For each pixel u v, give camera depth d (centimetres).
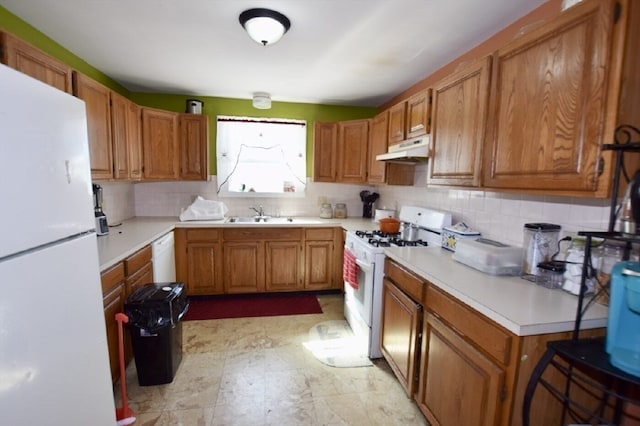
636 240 88
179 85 313
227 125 363
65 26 194
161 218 344
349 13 175
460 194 229
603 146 97
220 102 359
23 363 81
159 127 304
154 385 194
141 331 187
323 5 167
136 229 273
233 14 179
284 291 343
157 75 282
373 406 180
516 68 137
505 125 144
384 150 291
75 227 103
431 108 213
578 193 111
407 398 187
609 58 99
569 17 111
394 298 197
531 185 130
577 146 110
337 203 395
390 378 206
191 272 320
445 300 143
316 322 284
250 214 380
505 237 187
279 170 381
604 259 122
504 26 188
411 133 242
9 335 76
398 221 279
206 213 336
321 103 379
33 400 84
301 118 379
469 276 153
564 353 95
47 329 89
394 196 345
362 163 334
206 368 212
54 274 92
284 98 360
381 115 297
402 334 184
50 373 90
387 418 171
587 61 105
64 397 96
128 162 260
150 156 295
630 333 87
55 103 94
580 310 101
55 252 93
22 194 81
